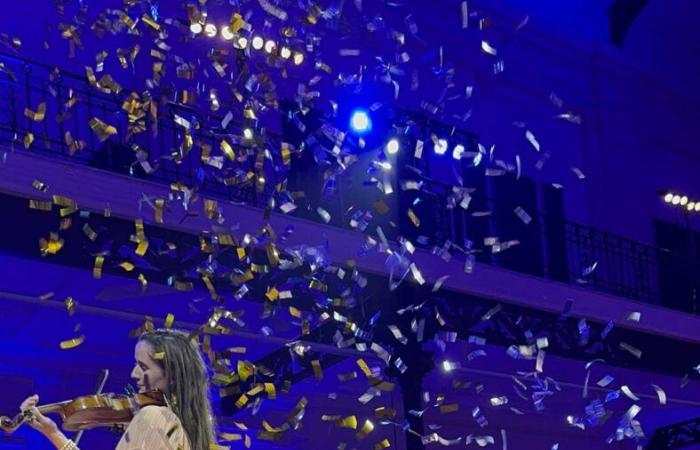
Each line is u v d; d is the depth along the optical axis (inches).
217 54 438.0
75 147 413.1
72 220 503.5
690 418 1027.9
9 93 628.7
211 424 146.7
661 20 1113.4
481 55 933.2
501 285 719.1
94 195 510.3
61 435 145.0
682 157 1121.4
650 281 1037.2
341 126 779.4
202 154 393.4
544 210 957.8
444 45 905.5
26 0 661.3
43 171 497.0
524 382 850.8
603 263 994.7
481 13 936.9
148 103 407.2
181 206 536.4
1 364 650.2
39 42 661.3
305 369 653.3
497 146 935.7
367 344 621.0
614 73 1050.7
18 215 489.4
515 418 912.9
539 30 985.5
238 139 418.6
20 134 627.2
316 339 616.1
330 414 783.7
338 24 458.3
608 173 1026.7
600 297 795.4
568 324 771.4
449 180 878.4
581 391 907.4
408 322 627.2
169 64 703.1
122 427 144.3
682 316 866.8
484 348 776.3
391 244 655.8
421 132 777.6
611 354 808.3
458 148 450.6
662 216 1075.3
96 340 669.9
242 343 673.0
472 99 923.4
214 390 704.4
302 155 721.6
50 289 587.8
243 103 620.1
